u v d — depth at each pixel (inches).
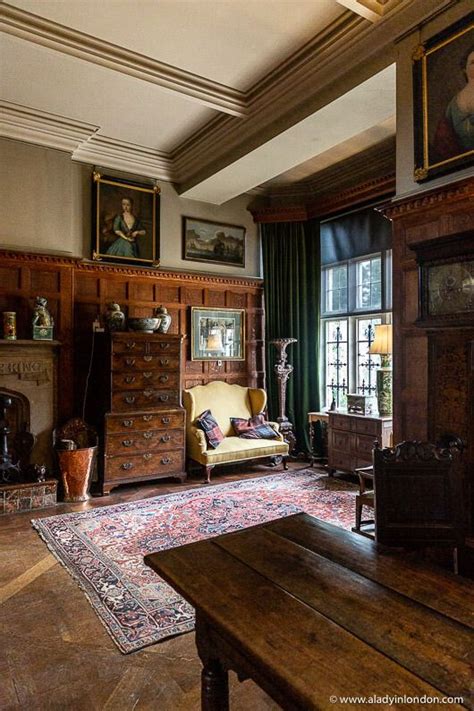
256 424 221.5
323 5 119.3
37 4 118.1
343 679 38.9
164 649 85.0
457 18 107.6
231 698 73.8
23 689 74.6
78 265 196.5
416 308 117.9
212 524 145.9
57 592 104.8
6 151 177.5
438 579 57.2
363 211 217.5
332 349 239.3
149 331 194.9
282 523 77.4
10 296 178.5
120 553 125.1
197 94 153.9
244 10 120.7
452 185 105.9
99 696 73.3
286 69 144.0
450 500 77.8
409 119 118.4
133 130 187.9
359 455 190.4
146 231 214.8
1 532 141.5
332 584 55.8
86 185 201.5
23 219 180.7
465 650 42.8
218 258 236.8
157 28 127.1
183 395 211.6
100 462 182.2
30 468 171.8
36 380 179.9
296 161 185.3
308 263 238.1
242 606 50.7
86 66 141.3
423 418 116.0
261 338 247.6
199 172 208.4
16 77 150.6
